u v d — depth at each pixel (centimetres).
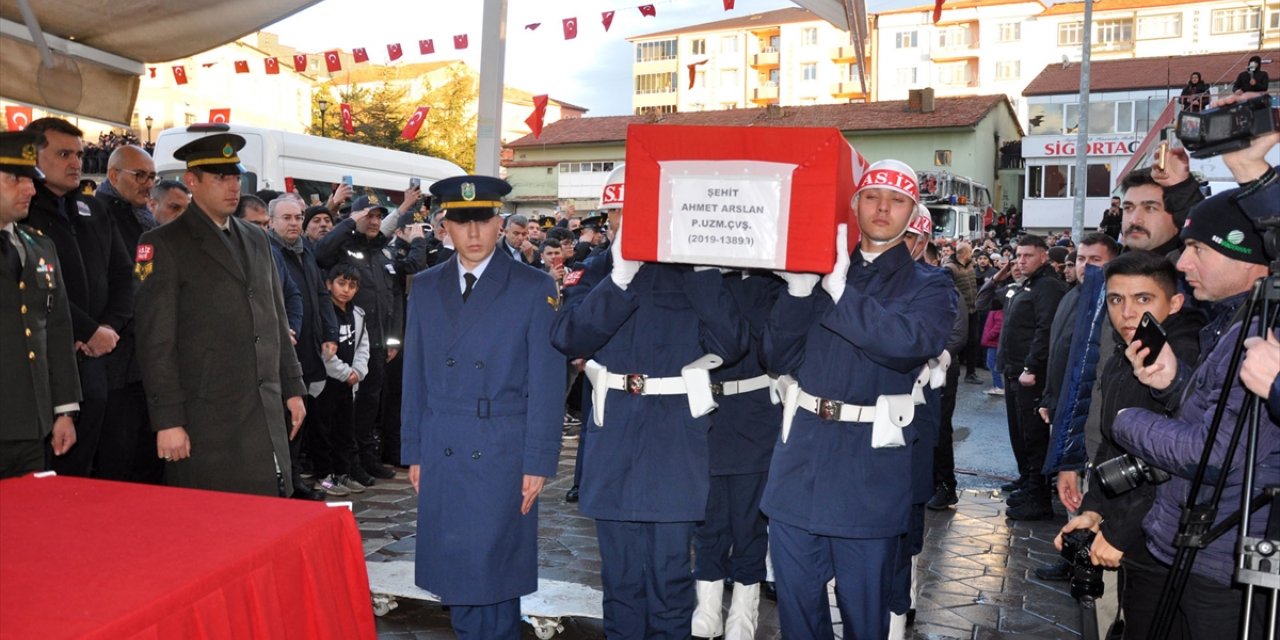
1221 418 222
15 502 239
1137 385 305
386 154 1257
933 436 431
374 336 693
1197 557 247
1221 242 260
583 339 335
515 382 339
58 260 362
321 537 228
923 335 313
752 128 305
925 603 483
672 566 360
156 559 194
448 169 1404
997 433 1005
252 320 384
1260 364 200
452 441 336
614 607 370
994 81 6119
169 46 473
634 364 361
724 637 432
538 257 1000
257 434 380
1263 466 233
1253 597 221
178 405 364
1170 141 390
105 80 471
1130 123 3800
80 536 210
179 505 238
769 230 307
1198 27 5791
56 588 178
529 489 334
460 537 332
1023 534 615
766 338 342
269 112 4025
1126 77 3847
